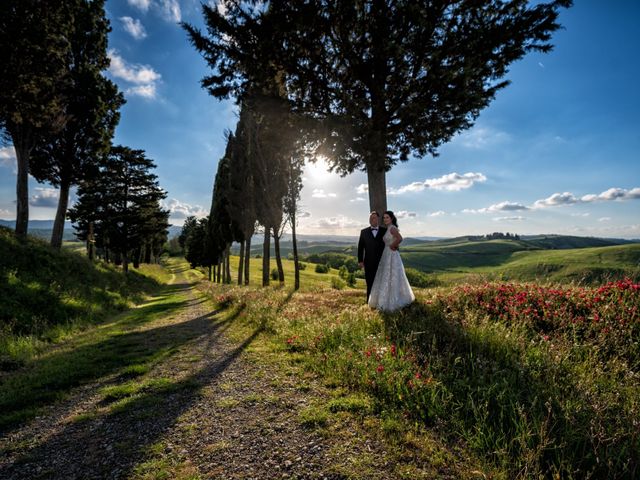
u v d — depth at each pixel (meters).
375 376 3.81
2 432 3.30
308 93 9.34
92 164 24.05
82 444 2.98
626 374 3.59
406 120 8.30
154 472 2.46
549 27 7.46
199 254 60.16
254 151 21.88
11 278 11.83
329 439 2.83
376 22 7.87
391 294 6.87
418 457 2.52
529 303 5.83
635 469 2.14
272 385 4.22
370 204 9.55
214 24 8.20
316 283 30.98
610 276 6.08
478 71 7.95
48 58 15.19
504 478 2.21
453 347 4.48
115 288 21.36
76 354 6.66
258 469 2.45
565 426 2.58
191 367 5.29
